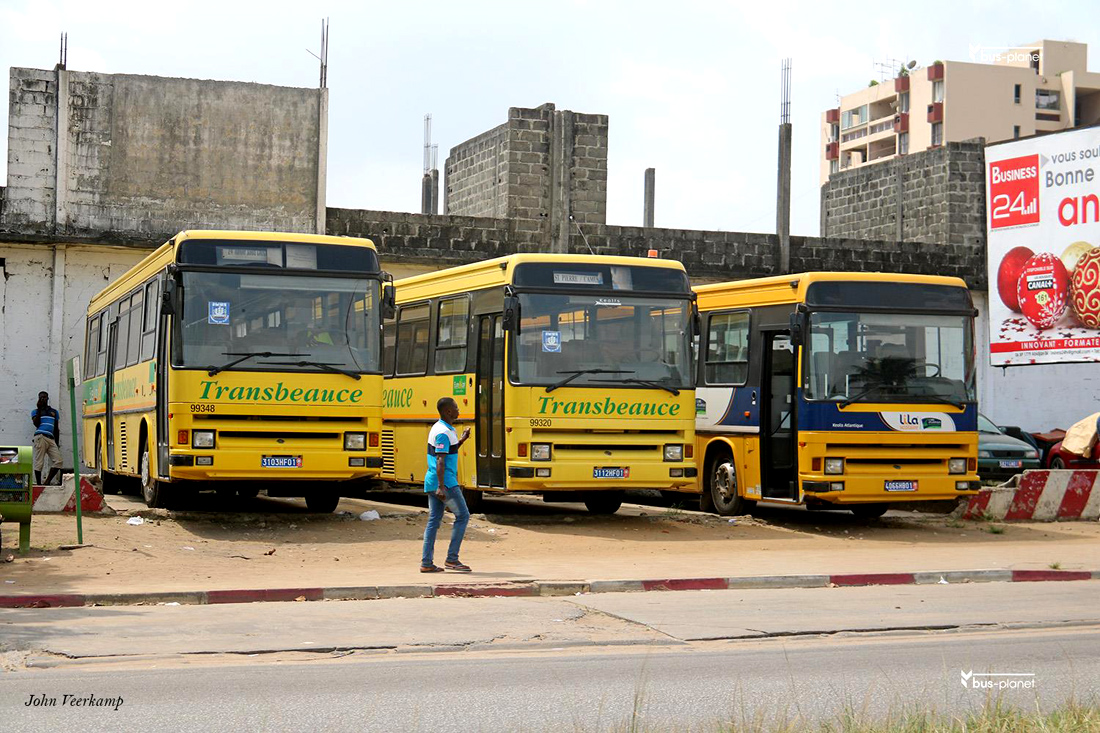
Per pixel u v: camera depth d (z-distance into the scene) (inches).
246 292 724.0
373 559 645.3
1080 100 4308.6
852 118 4591.5
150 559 617.9
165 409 721.6
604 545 723.4
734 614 497.7
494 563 640.4
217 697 339.6
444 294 877.8
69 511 762.8
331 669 381.7
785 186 1403.8
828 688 358.6
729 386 871.1
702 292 910.4
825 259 1407.5
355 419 733.3
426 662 395.9
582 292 788.0
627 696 346.0
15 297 1170.0
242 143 1231.5
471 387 822.5
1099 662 400.8
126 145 1198.3
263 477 712.4
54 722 309.7
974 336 823.7
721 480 882.1
